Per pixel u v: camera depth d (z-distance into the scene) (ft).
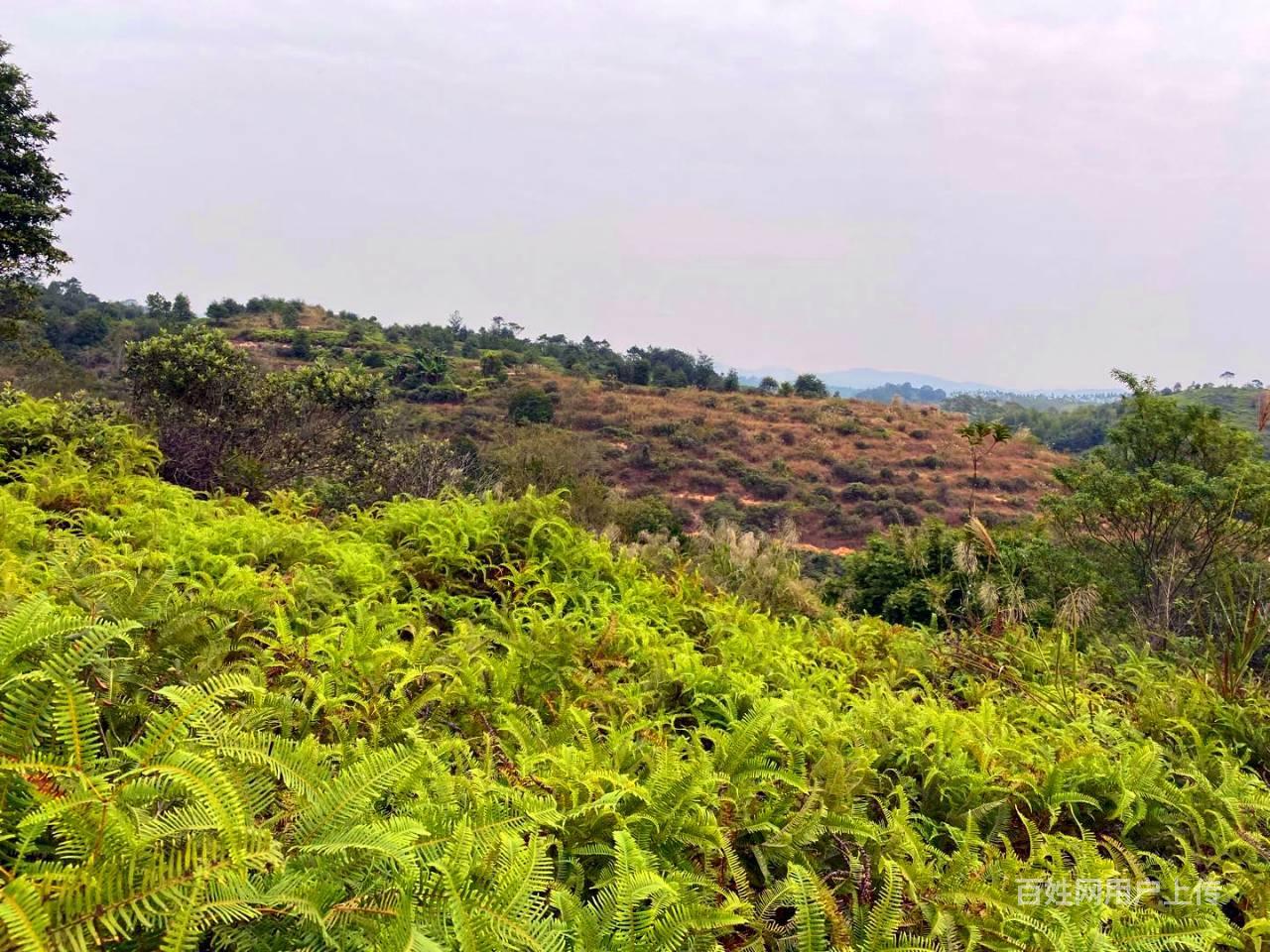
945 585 27.02
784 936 7.38
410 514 20.65
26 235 62.64
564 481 67.31
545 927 5.92
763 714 10.69
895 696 15.66
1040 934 7.62
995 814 10.91
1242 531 46.83
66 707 6.01
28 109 64.59
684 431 195.31
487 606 17.21
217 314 260.01
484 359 246.06
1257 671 18.97
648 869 7.03
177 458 39.63
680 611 19.15
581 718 10.55
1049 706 16.25
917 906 8.04
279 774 6.46
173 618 9.85
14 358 80.28
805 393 283.18
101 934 4.74
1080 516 56.54
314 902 5.38
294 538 17.04
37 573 11.27
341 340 232.53
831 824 9.05
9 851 5.50
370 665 10.49
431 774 7.80
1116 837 11.50
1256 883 9.74
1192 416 56.54
